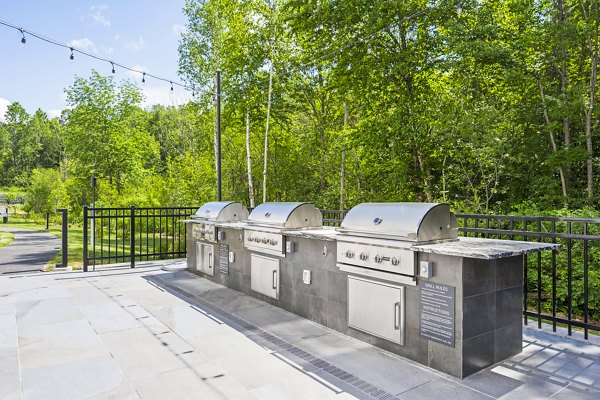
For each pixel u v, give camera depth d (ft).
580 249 18.89
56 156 189.67
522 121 39.40
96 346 11.53
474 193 36.04
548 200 36.32
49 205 84.12
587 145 35.29
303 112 56.03
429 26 37.42
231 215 21.15
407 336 10.49
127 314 14.84
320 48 41.27
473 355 9.45
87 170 65.31
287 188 57.11
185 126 86.53
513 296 10.55
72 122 65.92
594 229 19.84
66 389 8.79
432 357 9.85
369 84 39.32
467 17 35.88
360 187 47.42
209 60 55.11
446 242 10.80
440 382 9.11
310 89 52.60
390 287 10.87
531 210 24.47
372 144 39.78
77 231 62.08
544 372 9.62
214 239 20.22
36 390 8.73
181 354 10.93
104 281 20.83
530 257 19.79
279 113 52.75
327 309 13.30
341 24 38.81
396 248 10.55
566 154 34.35
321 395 8.50
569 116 34.12
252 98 49.60
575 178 39.37
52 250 36.83
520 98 39.11
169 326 13.44
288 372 9.74
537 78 37.19
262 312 15.16
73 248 38.68
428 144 39.37
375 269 11.25
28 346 11.50
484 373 9.57
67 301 16.74
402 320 10.54
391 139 38.24
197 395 8.50
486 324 9.77
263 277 16.66
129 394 8.55
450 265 9.39
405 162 39.47
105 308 15.66
